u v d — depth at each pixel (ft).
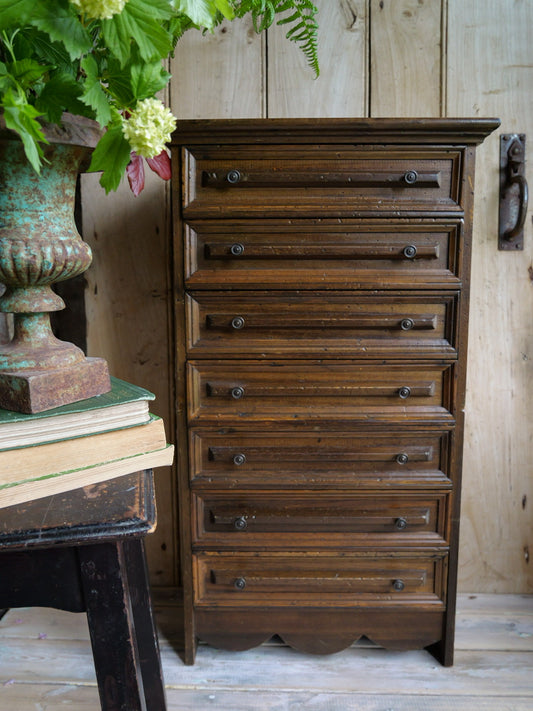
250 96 5.00
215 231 3.95
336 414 4.14
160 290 5.29
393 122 3.67
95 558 2.14
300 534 4.35
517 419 5.38
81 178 5.12
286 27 4.89
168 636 4.91
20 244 2.36
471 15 4.88
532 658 4.63
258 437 4.21
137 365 5.41
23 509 2.23
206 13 2.39
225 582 4.42
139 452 2.63
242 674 4.45
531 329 5.24
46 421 2.35
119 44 2.13
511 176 4.92
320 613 4.46
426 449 4.23
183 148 3.83
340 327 4.04
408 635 4.50
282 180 3.86
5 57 2.28
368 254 3.94
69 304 5.30
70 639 4.83
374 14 4.88
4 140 2.23
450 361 4.07
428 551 4.33
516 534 5.52
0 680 4.32
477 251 5.16
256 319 4.02
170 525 5.59
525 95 4.97
